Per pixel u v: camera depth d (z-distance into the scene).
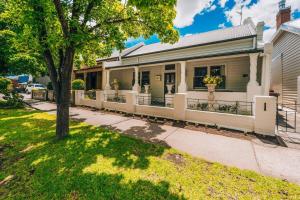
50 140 5.70
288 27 12.02
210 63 12.49
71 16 5.82
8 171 4.04
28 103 15.36
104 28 6.29
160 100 15.27
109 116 9.70
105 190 3.09
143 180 3.32
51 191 3.18
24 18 4.79
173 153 4.59
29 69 13.55
